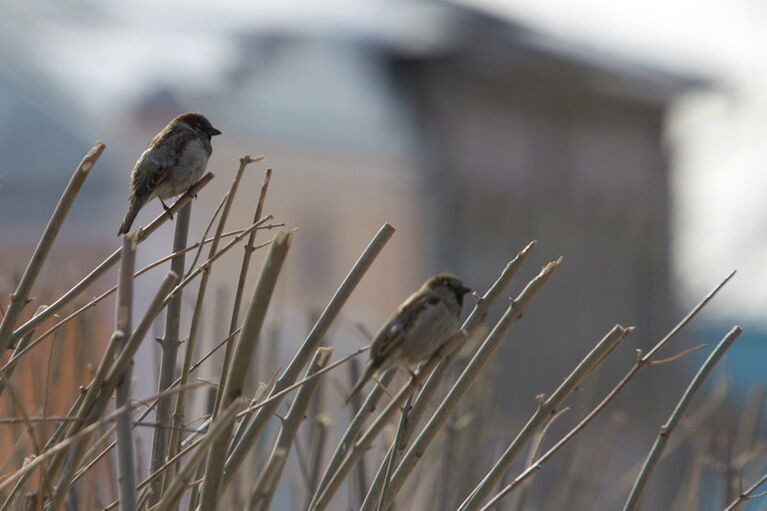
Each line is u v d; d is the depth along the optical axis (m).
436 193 24.31
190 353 5.70
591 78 26.08
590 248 26.30
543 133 26.02
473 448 7.56
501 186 25.22
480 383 7.77
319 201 22.94
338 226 23.19
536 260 25.53
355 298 23.19
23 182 19.70
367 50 24.23
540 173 26.02
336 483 5.30
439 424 5.70
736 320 26.62
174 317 5.90
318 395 7.32
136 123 19.92
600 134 26.78
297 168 22.61
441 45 24.42
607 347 5.88
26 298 5.35
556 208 26.17
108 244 19.34
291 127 22.47
